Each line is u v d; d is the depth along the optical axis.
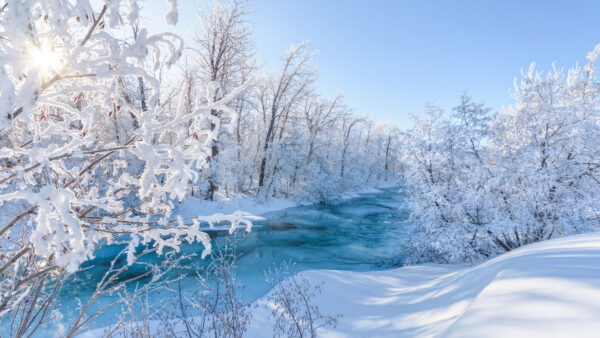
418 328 3.00
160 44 1.17
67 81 1.40
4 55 0.82
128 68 1.12
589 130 7.03
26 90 0.86
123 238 5.15
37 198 0.92
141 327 3.32
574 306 1.38
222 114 14.69
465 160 8.70
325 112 25.45
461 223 8.21
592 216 6.75
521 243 7.48
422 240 8.88
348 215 18.08
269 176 21.41
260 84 21.34
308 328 3.82
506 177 7.62
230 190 19.73
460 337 1.45
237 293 5.72
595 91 8.08
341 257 9.77
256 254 9.48
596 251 2.28
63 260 0.90
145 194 1.24
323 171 24.20
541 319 1.35
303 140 22.19
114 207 1.42
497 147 8.77
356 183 31.36
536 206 7.15
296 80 21.23
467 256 8.10
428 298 4.03
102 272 7.05
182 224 1.39
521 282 1.94
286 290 5.36
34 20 1.00
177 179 1.26
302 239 11.98
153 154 1.20
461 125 9.35
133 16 1.07
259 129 23.38
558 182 7.15
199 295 4.82
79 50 1.02
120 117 8.12
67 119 1.48
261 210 17.62
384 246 11.30
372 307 4.49
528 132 7.59
